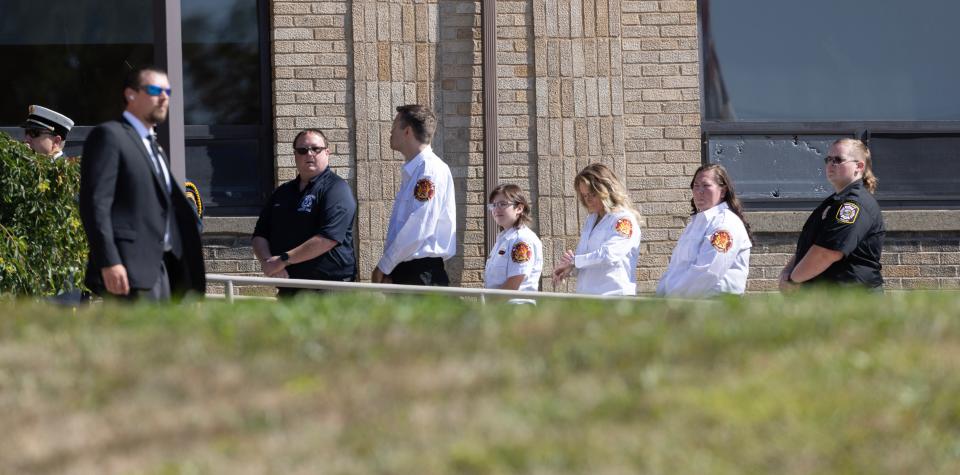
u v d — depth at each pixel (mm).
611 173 29438
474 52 39438
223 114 40031
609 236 28906
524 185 39469
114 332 18141
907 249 40688
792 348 16734
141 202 22266
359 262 38812
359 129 38938
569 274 29547
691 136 40094
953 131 42500
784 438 14070
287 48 38969
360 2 39062
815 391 15195
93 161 21938
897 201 42188
